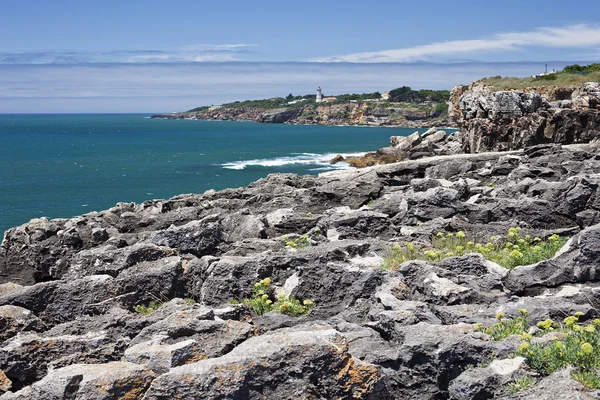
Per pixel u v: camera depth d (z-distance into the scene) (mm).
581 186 16766
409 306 9852
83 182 74812
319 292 11797
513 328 9023
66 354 9219
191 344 8234
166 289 12961
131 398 7113
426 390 8266
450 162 29266
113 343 9391
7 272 17672
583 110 53031
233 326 9047
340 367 7281
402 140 78688
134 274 13070
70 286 12531
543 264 11758
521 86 79438
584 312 9781
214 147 135500
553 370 7301
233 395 6895
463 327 8805
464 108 63375
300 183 29938
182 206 26344
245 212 21797
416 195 18312
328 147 127688
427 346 8391
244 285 12656
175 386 6934
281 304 11469
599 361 7328
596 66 90938
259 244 16062
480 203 18766
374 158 74312
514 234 14453
